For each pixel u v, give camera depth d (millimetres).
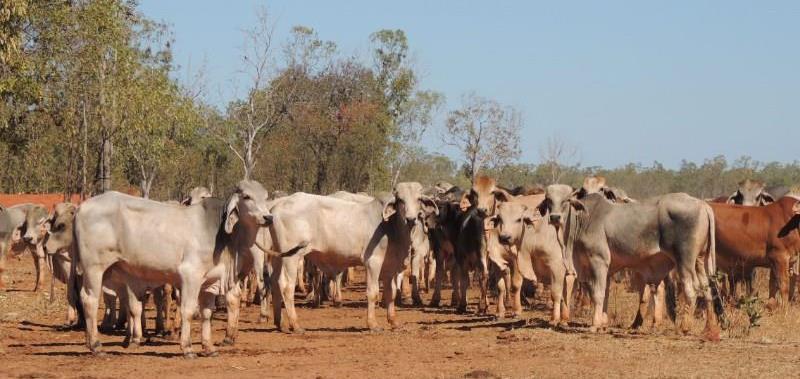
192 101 47250
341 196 21547
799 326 15781
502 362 12758
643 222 14906
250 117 53281
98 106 32719
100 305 20562
